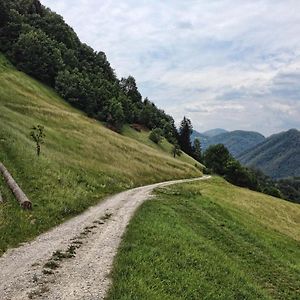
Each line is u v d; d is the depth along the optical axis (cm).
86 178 4616
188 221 3238
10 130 4903
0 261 1823
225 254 2542
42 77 13638
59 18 18088
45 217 2734
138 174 7000
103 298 1405
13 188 2978
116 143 8500
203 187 7269
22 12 17062
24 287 1503
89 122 9344
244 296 1812
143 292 1436
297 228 5719
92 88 14162
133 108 17312
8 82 10494
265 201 7300
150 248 2016
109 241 2225
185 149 19762
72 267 1747
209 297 1622
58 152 5572
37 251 2000
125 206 3606
